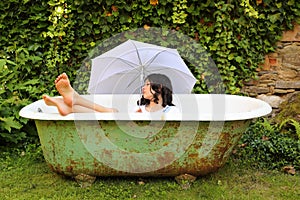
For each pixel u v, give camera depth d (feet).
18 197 10.37
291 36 15.44
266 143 13.03
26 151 13.67
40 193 10.62
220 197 10.37
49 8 15.02
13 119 13.69
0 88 13.92
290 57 15.52
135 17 14.89
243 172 12.05
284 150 12.68
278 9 15.05
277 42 15.55
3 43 15.30
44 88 15.14
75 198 10.30
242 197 10.39
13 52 15.30
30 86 14.73
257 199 10.30
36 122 10.84
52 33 14.71
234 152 13.30
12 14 15.02
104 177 11.42
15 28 15.17
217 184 11.13
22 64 15.03
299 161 12.38
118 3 14.73
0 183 11.25
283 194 10.66
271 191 10.87
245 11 14.61
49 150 10.81
